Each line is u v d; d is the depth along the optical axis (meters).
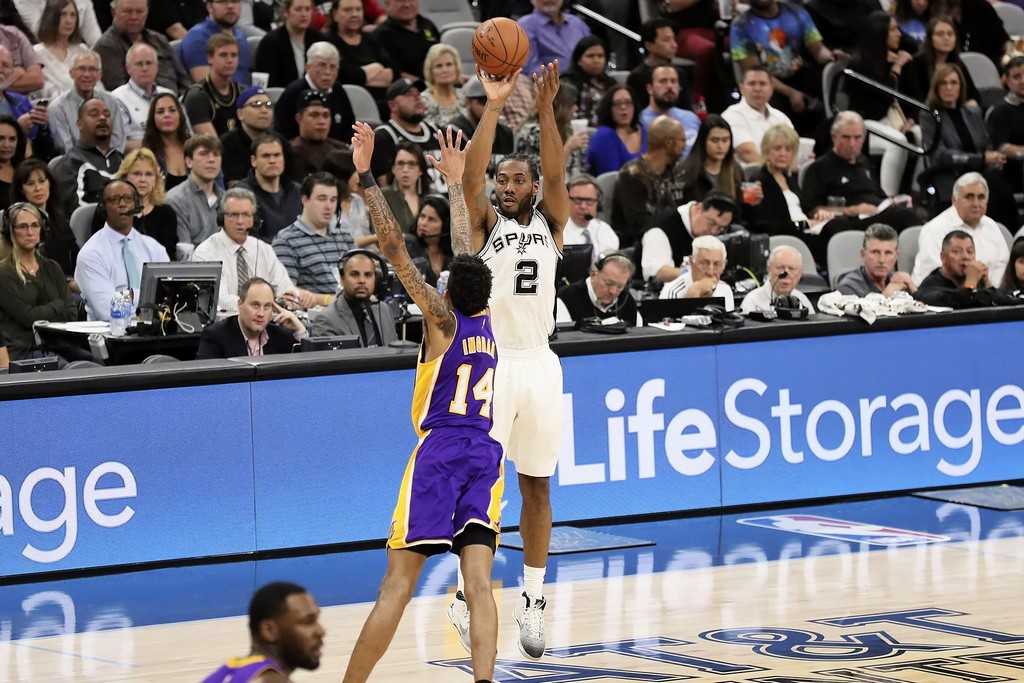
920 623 13.05
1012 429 19.89
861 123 25.09
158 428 15.80
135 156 20.27
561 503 17.59
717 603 13.95
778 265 19.64
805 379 18.73
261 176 21.48
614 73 27.17
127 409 15.66
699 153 23.88
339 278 19.05
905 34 29.48
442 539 10.22
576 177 21.95
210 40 22.95
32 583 15.19
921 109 27.38
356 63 25.52
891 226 23.91
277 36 24.92
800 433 18.73
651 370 17.94
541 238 12.62
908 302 19.30
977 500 18.75
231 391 16.11
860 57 28.06
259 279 17.39
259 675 6.34
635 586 14.70
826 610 13.61
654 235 22.25
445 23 28.59
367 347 17.52
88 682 11.66
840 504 18.81
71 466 15.43
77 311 19.20
